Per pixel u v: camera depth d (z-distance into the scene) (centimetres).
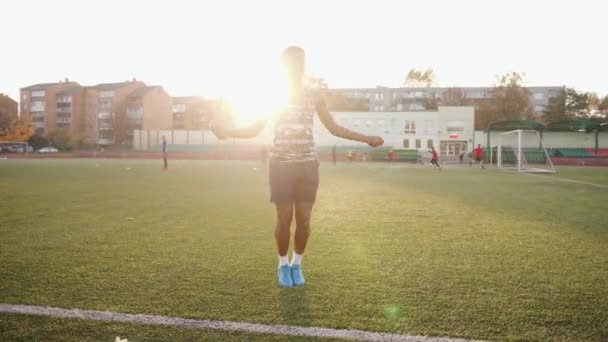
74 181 1579
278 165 349
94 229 612
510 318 283
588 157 4628
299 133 349
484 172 2627
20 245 504
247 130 371
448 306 305
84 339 251
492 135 5516
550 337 255
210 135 6462
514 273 392
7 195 1078
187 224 660
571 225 668
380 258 449
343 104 8519
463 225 667
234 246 503
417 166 3619
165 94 9150
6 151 6631
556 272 395
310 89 357
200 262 427
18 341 248
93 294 329
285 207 351
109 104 9225
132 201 967
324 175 2200
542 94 9650
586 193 1240
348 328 266
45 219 703
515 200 1038
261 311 295
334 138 5828
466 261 437
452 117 5644
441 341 249
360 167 3309
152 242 524
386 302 313
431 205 930
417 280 369
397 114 5747
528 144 5244
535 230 623
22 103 9719
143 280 366
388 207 894
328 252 477
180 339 251
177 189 1280
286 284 349
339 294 331
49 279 367
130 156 5509
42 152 6241
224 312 293
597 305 308
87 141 7575
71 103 9281
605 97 8162
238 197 1065
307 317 284
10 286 348
